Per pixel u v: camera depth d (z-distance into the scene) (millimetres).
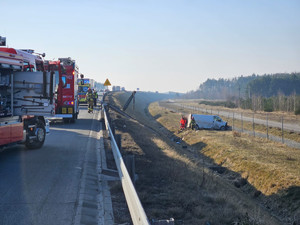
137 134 25766
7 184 8250
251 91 189375
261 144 31562
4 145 10898
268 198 18562
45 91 11570
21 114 11586
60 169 9977
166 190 9820
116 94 105500
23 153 12250
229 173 24250
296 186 18203
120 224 6129
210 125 45125
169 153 19391
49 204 6922
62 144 14625
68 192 7781
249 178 21984
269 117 60406
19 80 11523
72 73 22188
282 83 188500
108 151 13859
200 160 28031
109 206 7160
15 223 5859
